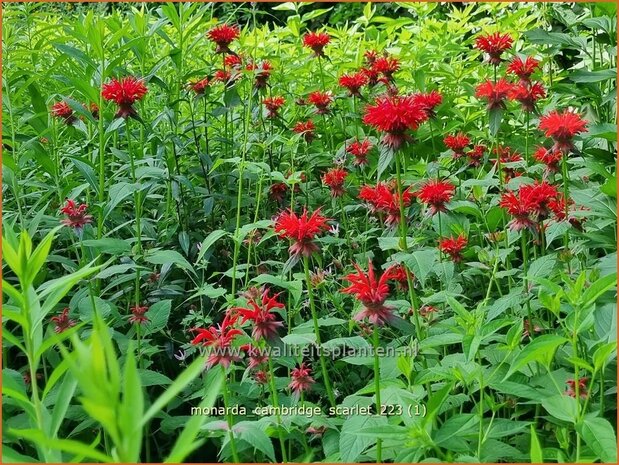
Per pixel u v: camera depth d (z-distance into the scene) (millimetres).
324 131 5652
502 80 3455
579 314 2002
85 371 1066
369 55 5270
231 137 4887
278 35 5941
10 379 1719
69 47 3438
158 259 2969
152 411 1059
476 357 2549
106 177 4438
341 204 3969
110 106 4277
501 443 2141
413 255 2531
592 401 2520
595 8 4059
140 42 4148
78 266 3223
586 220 3262
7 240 1755
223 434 2416
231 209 4465
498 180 3697
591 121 4027
